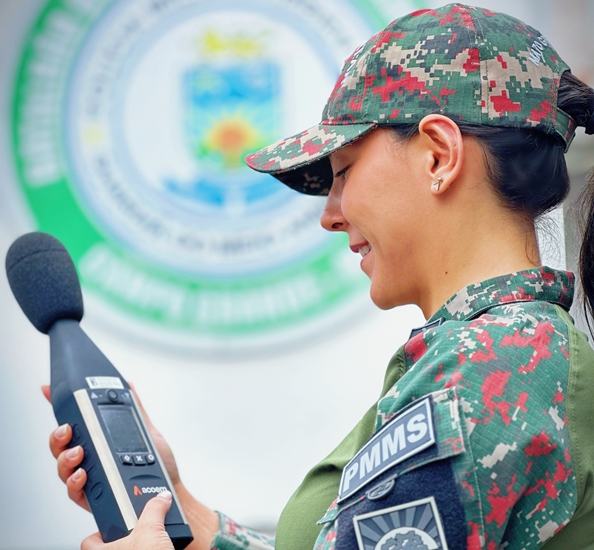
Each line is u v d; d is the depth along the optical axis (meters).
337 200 1.17
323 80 3.12
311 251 3.07
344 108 1.10
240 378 3.03
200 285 3.08
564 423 0.90
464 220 1.04
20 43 3.21
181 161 3.15
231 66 3.16
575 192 1.31
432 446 0.85
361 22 3.10
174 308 3.08
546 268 1.03
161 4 3.20
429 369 0.92
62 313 1.36
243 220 3.11
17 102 3.20
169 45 3.19
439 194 1.04
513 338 0.93
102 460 1.16
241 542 1.43
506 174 1.03
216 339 3.05
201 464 2.98
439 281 1.06
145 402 3.03
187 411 3.01
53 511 2.95
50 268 1.37
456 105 1.03
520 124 1.02
